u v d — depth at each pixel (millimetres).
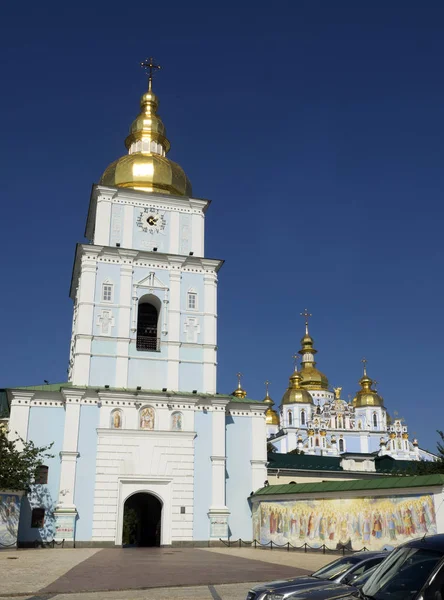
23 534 39406
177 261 48469
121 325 45625
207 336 47406
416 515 32375
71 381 46906
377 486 34688
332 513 37062
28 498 40188
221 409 45312
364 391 122250
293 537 39312
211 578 22016
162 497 42375
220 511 42969
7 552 34219
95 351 44656
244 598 17375
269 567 26281
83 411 42562
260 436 46656
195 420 44594
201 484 43406
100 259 46906
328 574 14258
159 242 49062
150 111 56344
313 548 37562
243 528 43938
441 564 9000
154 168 51281
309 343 132125
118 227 48469
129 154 53312
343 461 57844
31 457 39406
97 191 48844
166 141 55625
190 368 46406
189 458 43625
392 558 10023
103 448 42156
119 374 44531
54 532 39844
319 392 126625
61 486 40625
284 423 117062
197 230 50156
